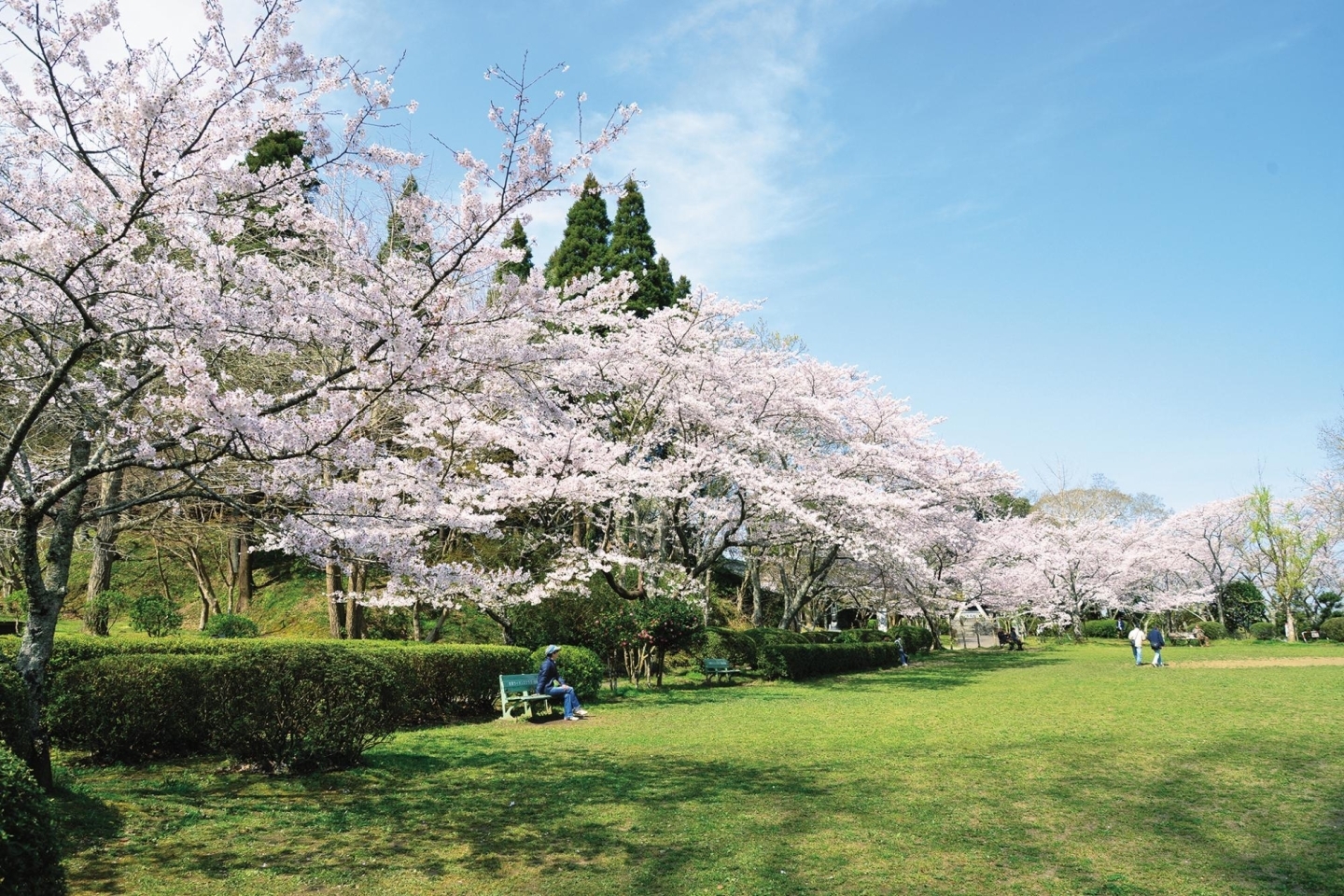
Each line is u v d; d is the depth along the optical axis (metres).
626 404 18.89
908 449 22.34
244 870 5.04
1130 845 5.77
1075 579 42.88
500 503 13.27
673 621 17.11
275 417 6.30
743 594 34.28
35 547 5.95
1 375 6.93
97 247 5.60
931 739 10.18
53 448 11.38
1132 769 8.32
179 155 5.72
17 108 5.51
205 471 6.31
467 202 6.36
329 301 6.07
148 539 18.41
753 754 9.10
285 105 6.06
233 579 20.78
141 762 7.96
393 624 21.06
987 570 34.75
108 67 5.53
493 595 13.48
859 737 10.33
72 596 21.70
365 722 7.91
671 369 17.77
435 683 11.84
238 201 6.41
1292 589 42.62
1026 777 7.89
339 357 6.86
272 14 5.68
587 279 8.00
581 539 22.59
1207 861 5.40
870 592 34.84
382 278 6.46
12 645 9.29
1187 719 12.07
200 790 6.91
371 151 6.50
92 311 5.96
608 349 13.64
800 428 22.44
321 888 4.80
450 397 7.82
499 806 6.64
